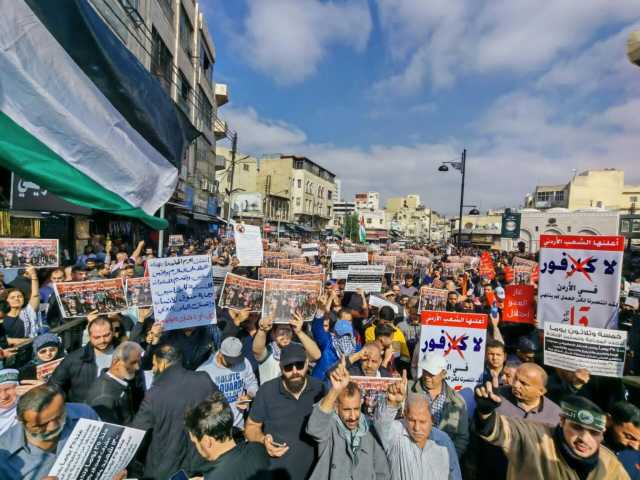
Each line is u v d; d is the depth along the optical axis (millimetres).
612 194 50188
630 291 7246
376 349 3879
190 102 20844
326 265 15000
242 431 3654
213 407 2311
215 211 31734
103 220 13484
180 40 18766
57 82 2799
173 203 18406
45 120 2725
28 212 8211
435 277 11781
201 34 23344
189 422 2316
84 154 3004
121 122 3375
